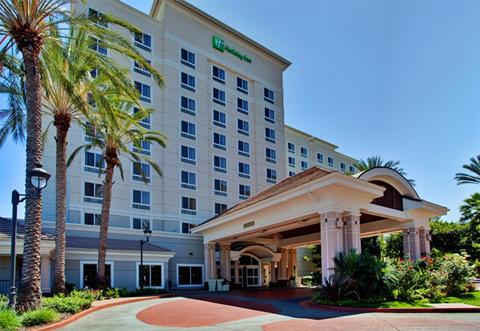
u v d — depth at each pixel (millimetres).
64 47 16469
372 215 22797
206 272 31828
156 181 35688
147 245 30500
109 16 16344
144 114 23344
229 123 43344
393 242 40844
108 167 24000
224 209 40188
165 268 29516
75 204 30500
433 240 40312
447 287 17750
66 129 19062
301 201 19938
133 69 36062
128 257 27500
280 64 50844
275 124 48406
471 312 13672
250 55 47375
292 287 33781
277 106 49344
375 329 10500
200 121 40250
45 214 30234
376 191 19188
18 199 12367
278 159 47562
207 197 38969
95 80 19812
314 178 19906
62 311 13781
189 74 40438
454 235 39719
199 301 19500
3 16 14180
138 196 34250
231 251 33062
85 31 17703
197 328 11359
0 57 15422
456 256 19750
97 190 31906
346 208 18516
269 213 22922
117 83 16062
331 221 17859
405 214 23062
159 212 35250
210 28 43562
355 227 18703
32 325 11344
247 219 25672
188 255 33906
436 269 18844
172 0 39844
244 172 43500
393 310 13742
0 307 11375
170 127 37531
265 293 25172
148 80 37000
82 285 25141
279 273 36125
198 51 41844
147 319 13398
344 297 15977
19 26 14312
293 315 13523
